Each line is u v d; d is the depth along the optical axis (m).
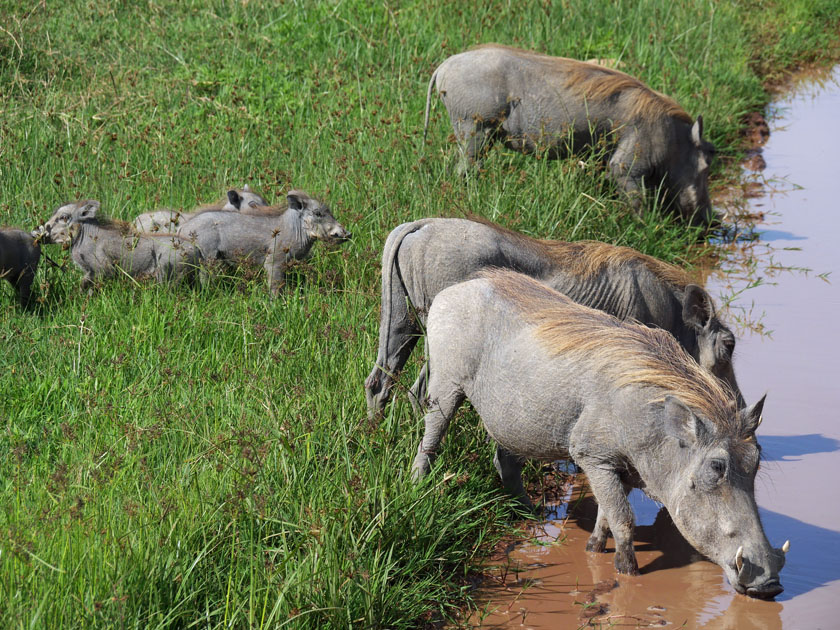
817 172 26.41
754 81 32.66
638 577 11.12
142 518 10.09
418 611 10.19
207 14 31.34
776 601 10.59
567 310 11.32
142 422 12.42
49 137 22.44
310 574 9.67
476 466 12.56
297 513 10.69
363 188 19.98
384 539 10.69
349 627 9.42
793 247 21.53
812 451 13.80
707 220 21.42
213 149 22.41
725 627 10.10
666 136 20.50
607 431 10.62
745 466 10.05
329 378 13.54
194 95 26.12
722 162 27.02
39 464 11.55
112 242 16.97
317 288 16.23
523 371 11.00
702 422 10.04
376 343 14.18
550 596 10.74
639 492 13.39
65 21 30.77
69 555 9.39
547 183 19.95
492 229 13.01
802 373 15.98
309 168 21.38
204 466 11.27
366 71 27.97
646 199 20.83
